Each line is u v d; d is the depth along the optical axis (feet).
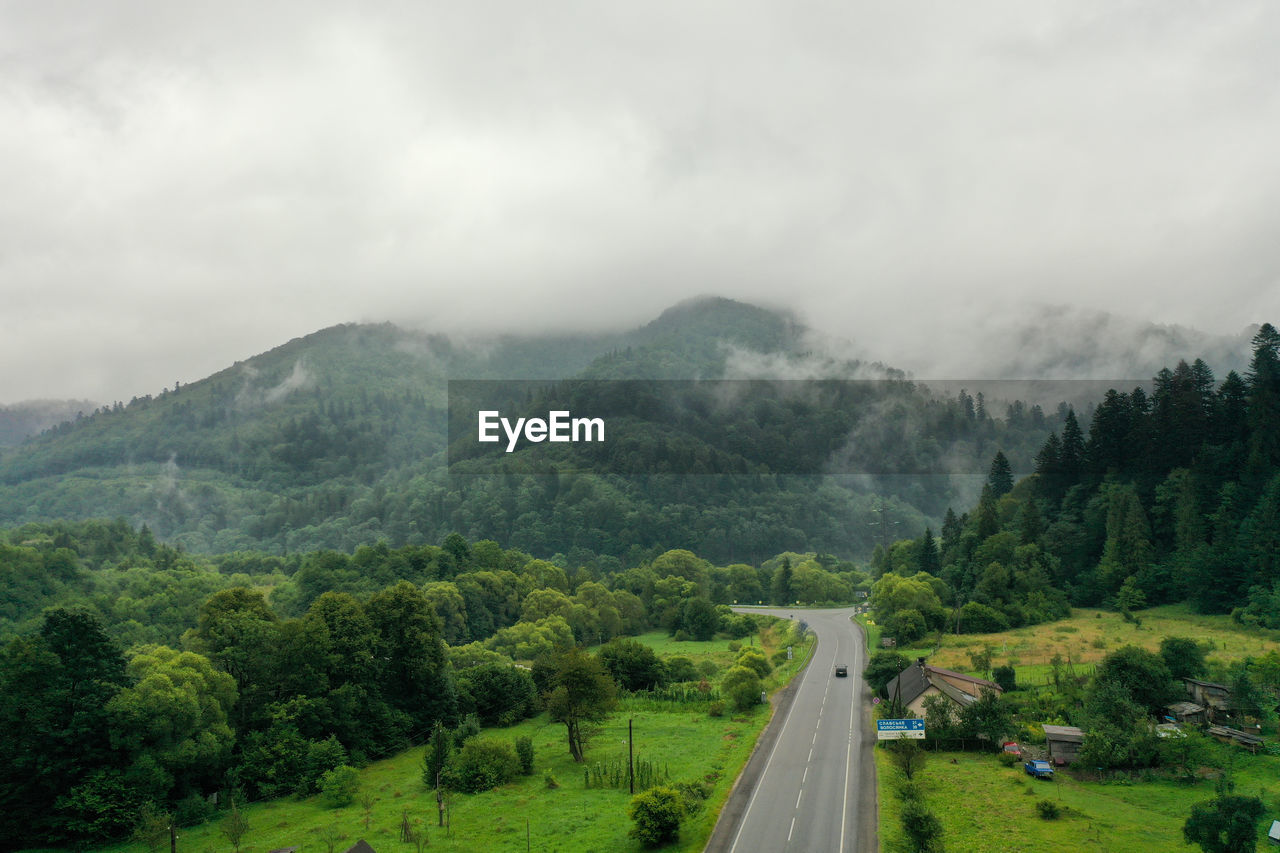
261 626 310.04
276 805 270.46
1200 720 298.15
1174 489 572.92
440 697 363.76
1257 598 467.52
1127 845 208.44
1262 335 595.47
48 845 238.48
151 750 255.09
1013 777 263.08
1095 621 510.58
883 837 215.92
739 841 215.92
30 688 244.63
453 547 624.59
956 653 455.22
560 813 244.83
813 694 386.32
